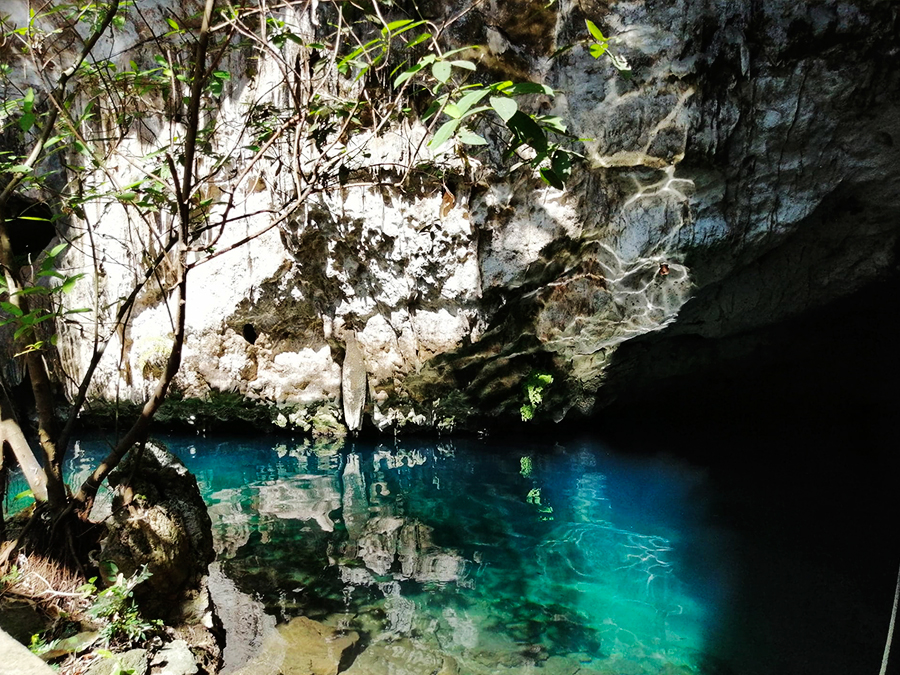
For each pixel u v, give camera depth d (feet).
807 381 25.67
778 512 17.93
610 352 22.72
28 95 10.03
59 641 8.98
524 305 22.11
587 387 24.91
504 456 24.53
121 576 9.89
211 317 26.21
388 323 25.02
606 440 26.16
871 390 25.09
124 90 10.72
